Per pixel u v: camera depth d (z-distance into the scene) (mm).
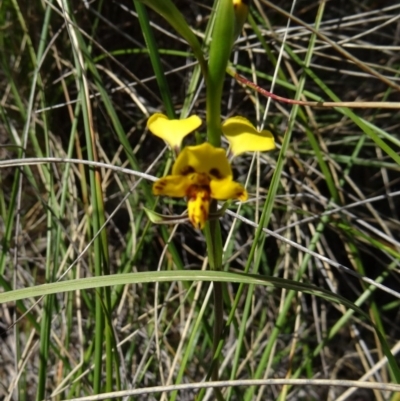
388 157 680
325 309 636
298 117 603
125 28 679
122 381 563
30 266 671
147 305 628
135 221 626
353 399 643
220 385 404
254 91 614
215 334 405
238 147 364
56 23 630
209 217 366
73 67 624
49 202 537
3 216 589
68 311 531
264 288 640
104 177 588
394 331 690
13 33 641
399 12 700
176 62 689
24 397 521
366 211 708
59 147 610
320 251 602
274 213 647
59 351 542
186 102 545
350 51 705
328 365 612
